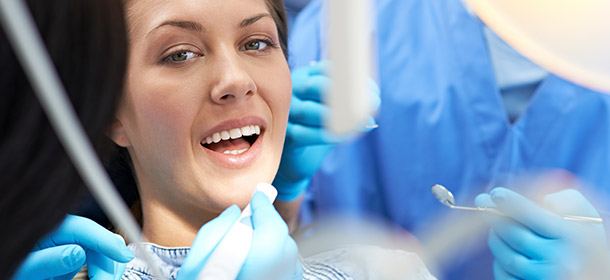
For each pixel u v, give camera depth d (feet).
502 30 2.58
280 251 3.65
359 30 1.52
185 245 4.90
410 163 7.59
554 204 5.02
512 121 7.84
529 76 7.68
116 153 4.99
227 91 4.62
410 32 7.77
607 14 2.46
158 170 4.84
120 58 2.28
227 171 4.80
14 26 1.61
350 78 1.53
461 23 7.68
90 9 2.18
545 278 4.69
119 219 2.05
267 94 4.85
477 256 6.98
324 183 7.68
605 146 7.59
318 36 7.75
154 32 4.59
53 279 4.09
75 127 1.82
